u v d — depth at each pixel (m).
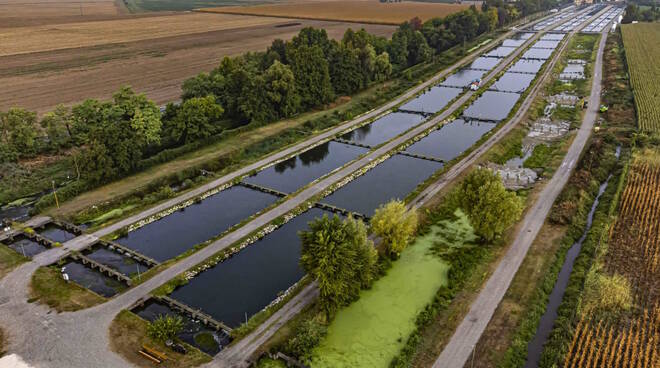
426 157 85.06
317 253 43.53
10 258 55.72
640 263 52.69
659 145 83.50
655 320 44.34
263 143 93.19
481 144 88.00
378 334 44.38
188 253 56.56
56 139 87.06
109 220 64.94
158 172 78.81
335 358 41.50
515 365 39.53
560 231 58.97
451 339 42.62
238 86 103.38
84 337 43.19
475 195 55.22
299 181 78.69
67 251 57.16
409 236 57.22
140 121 82.75
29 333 43.59
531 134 95.50
